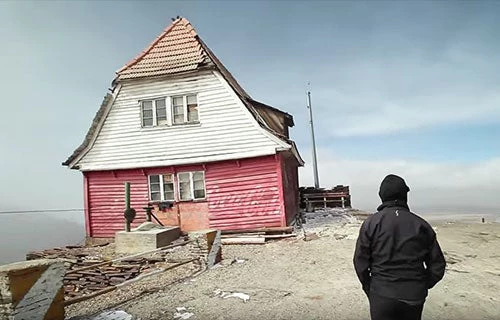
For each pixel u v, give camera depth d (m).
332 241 12.68
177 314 6.08
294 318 5.73
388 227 3.49
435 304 6.14
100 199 17.39
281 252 11.53
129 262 11.79
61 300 5.57
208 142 16.06
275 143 15.30
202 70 16.27
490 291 6.76
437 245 3.49
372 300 3.51
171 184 16.67
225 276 8.70
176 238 15.37
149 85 16.92
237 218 15.65
